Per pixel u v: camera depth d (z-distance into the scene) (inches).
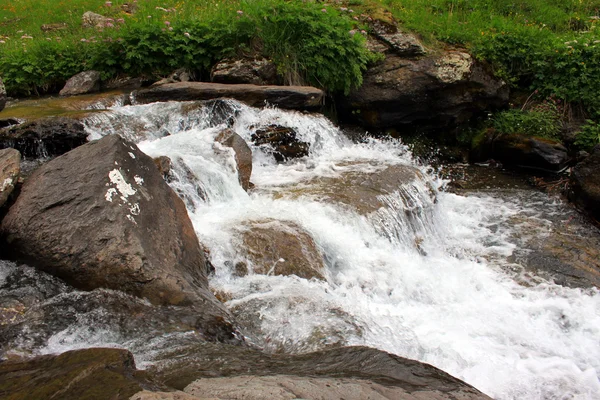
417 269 232.5
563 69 418.6
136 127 288.0
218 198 238.7
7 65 380.2
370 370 116.6
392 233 246.7
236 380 101.0
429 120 403.9
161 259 154.3
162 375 106.6
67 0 602.5
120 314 137.4
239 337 141.5
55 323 132.0
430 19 462.9
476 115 417.1
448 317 198.5
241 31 373.7
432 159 399.5
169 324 135.6
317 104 352.2
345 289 197.6
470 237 287.9
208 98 331.0
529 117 397.1
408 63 390.6
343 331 152.3
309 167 301.6
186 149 254.2
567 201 328.8
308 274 195.8
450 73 384.2
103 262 147.9
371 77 392.5
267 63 363.6
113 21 457.1
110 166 165.0
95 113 283.3
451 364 160.4
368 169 293.6
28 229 157.6
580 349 190.9
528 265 256.1
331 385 100.7
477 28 449.1
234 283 183.6
